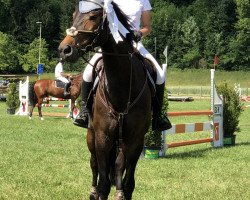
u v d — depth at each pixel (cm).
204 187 759
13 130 1572
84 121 574
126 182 532
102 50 501
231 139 1364
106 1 479
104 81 518
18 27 9712
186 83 7488
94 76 558
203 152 1178
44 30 9738
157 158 1054
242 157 1104
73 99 1939
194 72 8150
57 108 3000
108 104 510
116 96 506
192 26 9119
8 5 9669
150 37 9231
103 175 513
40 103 2033
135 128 519
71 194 694
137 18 545
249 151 1214
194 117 2369
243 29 8656
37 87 2014
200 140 1228
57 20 9912
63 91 1964
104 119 513
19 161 982
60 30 9681
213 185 775
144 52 584
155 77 575
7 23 9756
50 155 1069
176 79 7669
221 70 8656
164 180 812
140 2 550
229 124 1349
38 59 8156
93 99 551
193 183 790
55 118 2145
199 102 3844
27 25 9706
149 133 1031
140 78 528
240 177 854
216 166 963
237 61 8719
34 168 903
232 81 7681
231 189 746
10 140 1317
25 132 1519
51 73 7912
